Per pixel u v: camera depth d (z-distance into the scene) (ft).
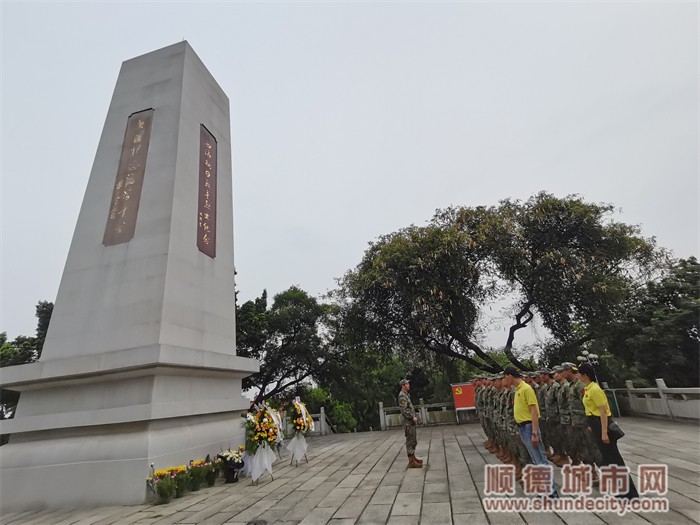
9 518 21.89
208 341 31.81
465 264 50.90
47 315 56.54
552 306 52.31
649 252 52.80
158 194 31.35
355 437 52.85
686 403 37.58
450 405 58.54
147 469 22.91
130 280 28.81
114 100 37.42
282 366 68.95
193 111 37.27
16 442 26.40
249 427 27.22
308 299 72.43
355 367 73.36
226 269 37.06
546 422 22.43
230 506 20.11
